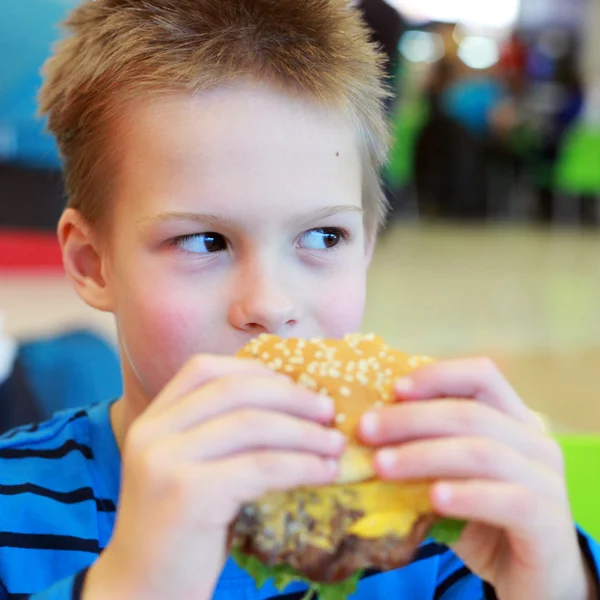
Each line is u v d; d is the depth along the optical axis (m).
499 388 0.73
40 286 4.10
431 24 10.03
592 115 9.56
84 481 1.00
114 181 0.94
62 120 1.07
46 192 4.45
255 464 0.65
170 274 0.88
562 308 4.88
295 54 0.93
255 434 0.66
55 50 1.19
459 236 8.05
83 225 1.04
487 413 0.69
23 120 4.33
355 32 1.09
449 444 0.67
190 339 0.88
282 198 0.87
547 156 8.87
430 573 0.99
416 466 0.66
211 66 0.89
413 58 9.37
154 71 0.91
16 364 1.88
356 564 0.66
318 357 0.77
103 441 1.04
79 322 3.42
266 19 0.96
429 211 9.11
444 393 0.72
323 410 0.70
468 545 0.79
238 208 0.86
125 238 0.92
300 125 0.89
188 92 0.88
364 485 0.69
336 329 0.94
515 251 7.11
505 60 9.85
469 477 0.67
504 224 8.93
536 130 8.90
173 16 0.95
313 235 0.93
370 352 0.79
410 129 8.53
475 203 9.14
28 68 4.30
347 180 0.95
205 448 0.66
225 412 0.68
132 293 0.91
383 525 0.67
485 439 0.68
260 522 0.67
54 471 1.00
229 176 0.86
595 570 0.76
